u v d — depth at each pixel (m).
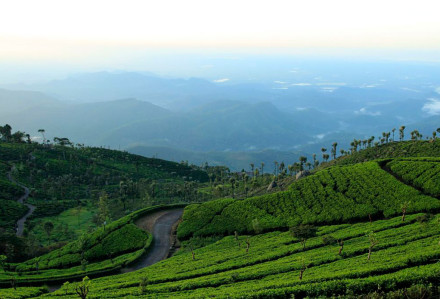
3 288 80.75
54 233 134.25
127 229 113.62
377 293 46.09
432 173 101.31
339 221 93.56
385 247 66.56
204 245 99.69
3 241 107.94
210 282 64.69
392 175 111.12
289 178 188.25
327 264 63.38
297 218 99.62
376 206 93.50
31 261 101.38
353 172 118.75
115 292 66.88
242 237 99.31
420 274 47.94
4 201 157.75
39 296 70.31
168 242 108.19
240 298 50.50
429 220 75.06
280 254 76.25
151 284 71.75
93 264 96.81
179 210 140.00
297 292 49.84
